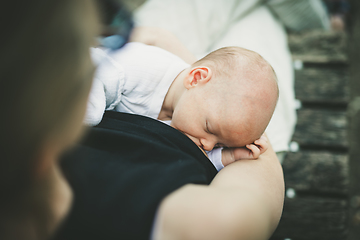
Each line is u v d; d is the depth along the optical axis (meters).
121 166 0.71
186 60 1.46
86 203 0.60
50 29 0.37
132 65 1.18
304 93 2.07
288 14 2.26
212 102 1.11
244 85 1.10
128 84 1.17
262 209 0.64
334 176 1.76
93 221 0.58
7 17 0.35
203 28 1.98
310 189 1.74
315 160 1.83
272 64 1.84
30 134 0.39
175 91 1.21
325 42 2.30
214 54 1.25
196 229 0.56
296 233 1.62
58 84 0.39
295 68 2.20
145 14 2.02
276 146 1.52
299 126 1.96
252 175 0.95
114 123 0.95
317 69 2.19
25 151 0.39
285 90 1.78
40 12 0.36
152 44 1.46
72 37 0.40
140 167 0.72
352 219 1.91
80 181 0.63
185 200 0.61
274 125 1.58
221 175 0.94
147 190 0.63
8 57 0.35
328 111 2.02
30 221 0.48
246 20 2.09
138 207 0.60
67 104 0.41
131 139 0.80
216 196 0.62
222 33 2.06
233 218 0.57
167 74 1.21
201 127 1.12
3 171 0.40
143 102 1.21
